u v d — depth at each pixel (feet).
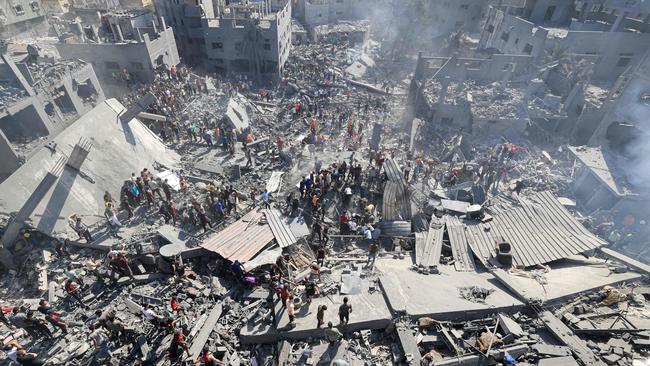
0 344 55.93
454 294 59.72
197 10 181.88
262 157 111.24
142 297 63.93
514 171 112.27
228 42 177.78
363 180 96.17
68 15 229.04
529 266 68.13
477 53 172.04
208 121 123.95
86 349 55.52
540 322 53.47
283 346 52.47
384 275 65.16
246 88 169.99
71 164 80.79
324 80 181.37
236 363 51.93
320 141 119.65
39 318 57.00
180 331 52.65
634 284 61.11
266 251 70.44
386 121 147.74
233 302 62.18
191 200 80.02
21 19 212.64
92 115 94.02
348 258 72.64
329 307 57.67
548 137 130.41
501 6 182.60
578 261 69.77
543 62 144.97
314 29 251.19
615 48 144.97
